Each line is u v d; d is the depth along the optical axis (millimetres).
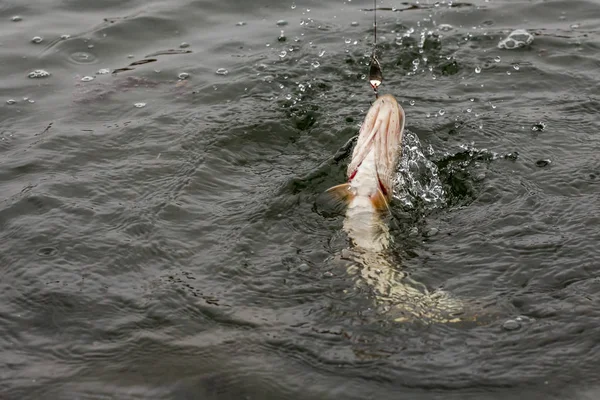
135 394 3869
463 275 4629
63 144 6121
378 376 3895
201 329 4281
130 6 8750
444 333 4168
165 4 8781
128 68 7473
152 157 5926
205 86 7043
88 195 5449
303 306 4418
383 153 5426
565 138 6066
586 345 4047
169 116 6531
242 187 5586
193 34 8156
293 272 4695
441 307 4363
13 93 7016
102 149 6055
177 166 5805
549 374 3881
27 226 5105
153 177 5668
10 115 6641
